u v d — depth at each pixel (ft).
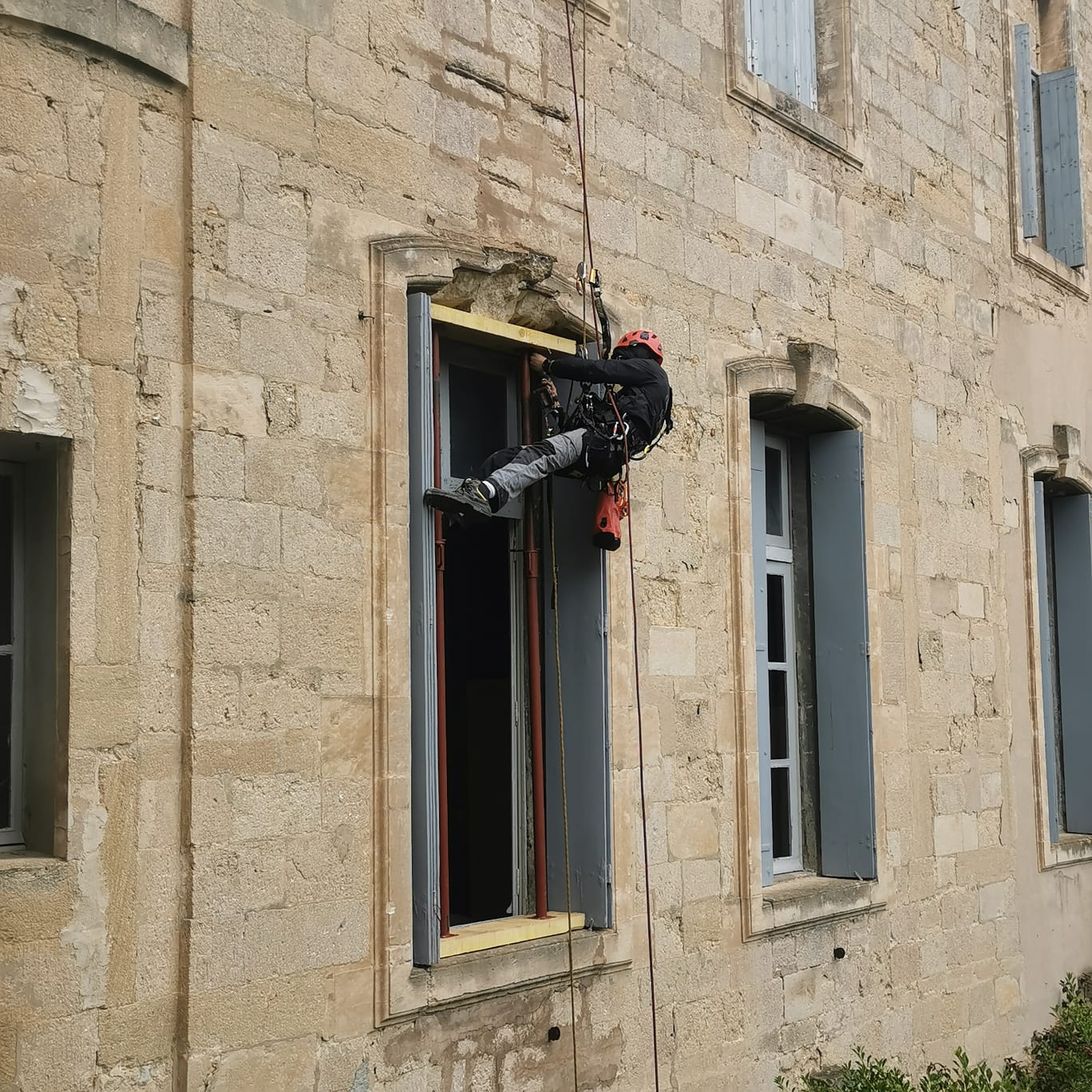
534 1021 21.86
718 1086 25.40
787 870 30.35
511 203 22.95
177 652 17.69
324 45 20.11
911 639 32.42
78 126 17.17
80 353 16.98
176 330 18.06
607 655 23.63
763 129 29.12
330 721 19.24
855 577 30.89
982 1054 33.42
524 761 24.03
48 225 16.80
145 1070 16.94
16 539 17.49
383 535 20.08
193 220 18.22
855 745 30.58
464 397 23.24
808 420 30.66
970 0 37.73
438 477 21.99
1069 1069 33.53
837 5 32.37
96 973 16.55
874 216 32.63
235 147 18.80
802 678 31.37
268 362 18.95
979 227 37.17
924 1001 31.53
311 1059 18.54
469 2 22.52
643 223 25.72
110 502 17.13
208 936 17.54
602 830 23.40
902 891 31.17
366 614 19.86
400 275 20.71
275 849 18.40
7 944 15.80
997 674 35.88
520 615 24.23
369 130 20.63
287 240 19.36
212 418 18.22
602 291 24.58
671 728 25.27
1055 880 37.65
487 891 27.27
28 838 17.12
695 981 25.18
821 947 28.53
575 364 21.75
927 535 33.50
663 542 25.50
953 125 36.37
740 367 27.63
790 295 29.48
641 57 26.07
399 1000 19.52
